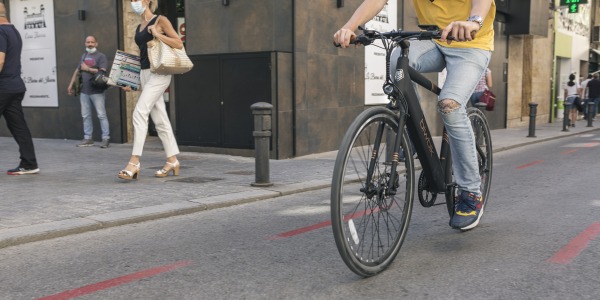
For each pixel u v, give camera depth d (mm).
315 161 8445
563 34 22188
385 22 11359
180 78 9547
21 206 4898
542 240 3744
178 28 11031
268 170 6137
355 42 3105
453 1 3361
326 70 9602
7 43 6246
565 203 5082
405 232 3277
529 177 6879
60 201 5137
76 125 11227
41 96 11758
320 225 4430
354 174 2816
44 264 3412
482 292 2766
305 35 9047
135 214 4629
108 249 3748
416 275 3051
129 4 10492
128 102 10547
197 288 2926
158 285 2988
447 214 4668
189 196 5465
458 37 2764
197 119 9422
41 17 11547
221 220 4645
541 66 20016
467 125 3361
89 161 8062
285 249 3697
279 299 2736
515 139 12742
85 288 2957
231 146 9070
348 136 2764
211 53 9188
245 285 2959
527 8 16688
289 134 8836
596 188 5922
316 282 2988
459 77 3258
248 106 8836
